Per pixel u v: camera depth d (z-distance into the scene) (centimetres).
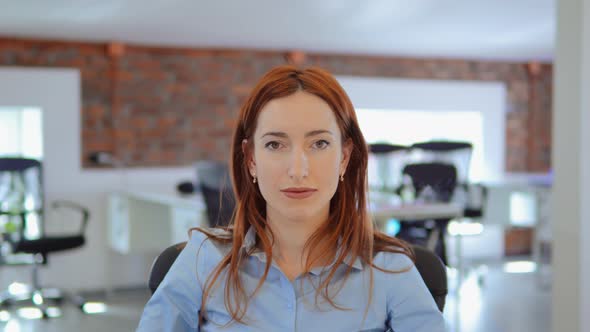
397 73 699
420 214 418
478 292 570
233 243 130
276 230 127
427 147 548
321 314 125
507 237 750
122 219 555
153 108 604
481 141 735
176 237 484
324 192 120
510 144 749
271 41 600
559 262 322
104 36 556
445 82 712
